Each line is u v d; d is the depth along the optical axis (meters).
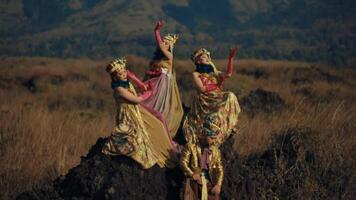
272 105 18.12
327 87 30.33
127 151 7.71
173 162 7.92
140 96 7.97
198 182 7.52
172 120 8.31
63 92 32.94
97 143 8.59
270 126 12.42
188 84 32.19
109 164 7.77
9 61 83.62
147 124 7.87
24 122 14.09
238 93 24.62
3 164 11.19
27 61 83.50
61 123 14.75
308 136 10.10
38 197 8.06
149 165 7.71
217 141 7.66
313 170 9.22
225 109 8.01
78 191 7.76
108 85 37.25
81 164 7.93
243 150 10.88
